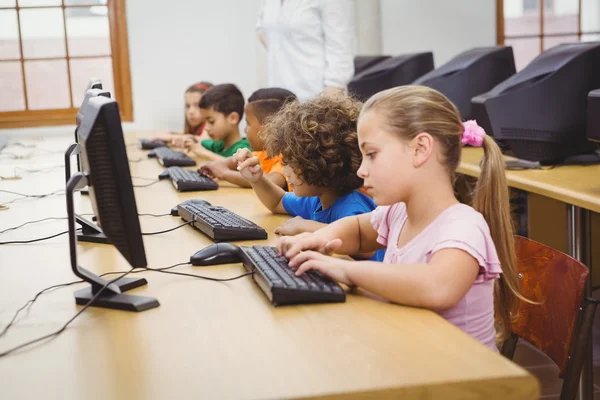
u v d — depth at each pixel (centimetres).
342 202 180
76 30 530
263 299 131
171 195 248
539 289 154
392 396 94
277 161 247
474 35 562
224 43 543
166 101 543
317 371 100
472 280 124
